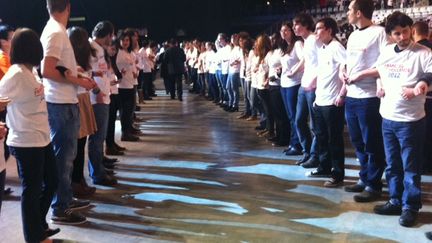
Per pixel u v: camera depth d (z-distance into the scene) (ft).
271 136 19.35
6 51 12.25
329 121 12.42
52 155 9.09
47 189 9.16
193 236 9.56
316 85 13.35
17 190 12.75
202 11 82.79
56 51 9.25
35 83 8.34
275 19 83.25
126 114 19.21
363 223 10.03
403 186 10.37
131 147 18.29
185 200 11.82
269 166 14.99
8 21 47.50
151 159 16.24
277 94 17.48
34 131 8.38
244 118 25.04
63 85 9.72
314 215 10.60
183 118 25.82
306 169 14.51
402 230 9.59
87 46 10.99
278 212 10.84
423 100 9.78
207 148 17.93
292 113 16.02
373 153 11.28
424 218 10.21
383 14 56.08
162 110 29.40
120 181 13.58
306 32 14.05
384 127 10.27
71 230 9.93
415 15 52.29
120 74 17.19
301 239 9.29
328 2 72.43
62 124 9.80
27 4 48.80
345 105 11.70
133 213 10.94
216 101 32.30
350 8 11.05
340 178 12.66
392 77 9.84
